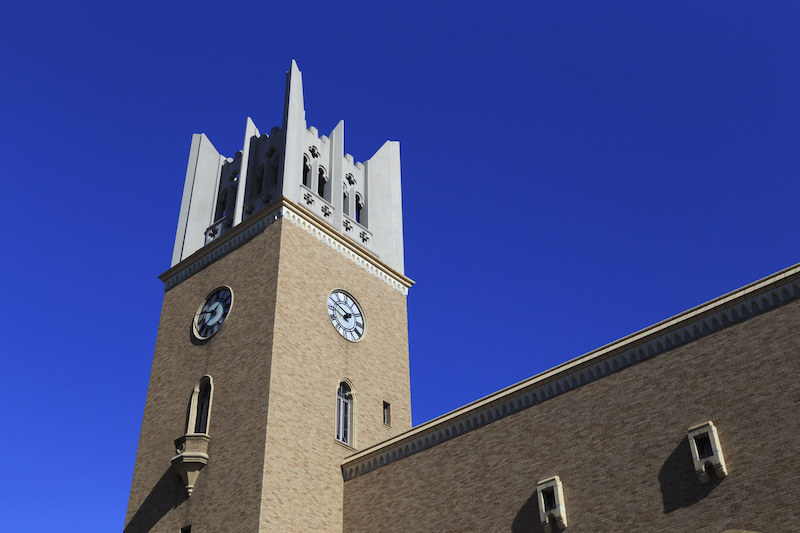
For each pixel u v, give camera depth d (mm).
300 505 32625
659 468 24625
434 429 32312
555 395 28734
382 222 47875
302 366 36188
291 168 42125
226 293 39906
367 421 38344
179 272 43750
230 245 41500
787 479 21875
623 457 25703
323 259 40750
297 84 45625
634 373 26766
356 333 40500
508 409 30000
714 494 23078
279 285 37156
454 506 29828
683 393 25172
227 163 48406
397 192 49875
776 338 23828
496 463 29297
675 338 26188
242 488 32312
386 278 44781
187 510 33938
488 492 28969
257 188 44812
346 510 34125
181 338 40469
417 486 31734
